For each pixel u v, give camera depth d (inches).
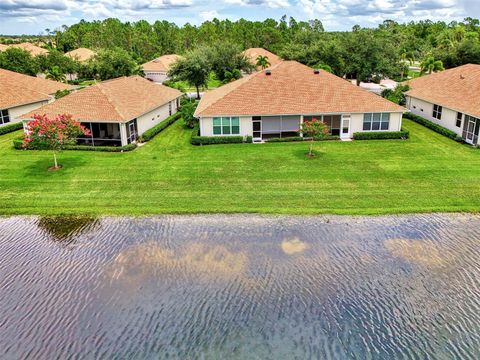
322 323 530.6
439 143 1235.9
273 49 3469.5
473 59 2241.6
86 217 802.8
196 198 868.0
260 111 1289.4
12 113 1529.3
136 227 764.6
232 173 1003.3
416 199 844.6
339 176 969.5
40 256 683.4
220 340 505.4
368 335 510.9
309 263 650.8
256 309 554.6
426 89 1556.3
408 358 476.7
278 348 493.4
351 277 616.1
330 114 1301.7
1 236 742.5
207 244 706.2
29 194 900.6
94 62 2361.0
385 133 1288.1
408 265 642.8
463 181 925.8
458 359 474.6
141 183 950.4
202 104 1413.6
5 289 603.2
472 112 1184.8
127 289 598.9
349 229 743.7
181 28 4655.5
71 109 1282.0
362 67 1897.1
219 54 2313.0
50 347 498.3
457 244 695.7
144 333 517.3
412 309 551.2
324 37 2450.8
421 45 3654.0
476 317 535.8
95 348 495.5
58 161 1112.2
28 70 2285.9
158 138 1365.7
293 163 1067.3
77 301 576.1
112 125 1320.1
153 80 2908.5
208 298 576.4
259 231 741.9
